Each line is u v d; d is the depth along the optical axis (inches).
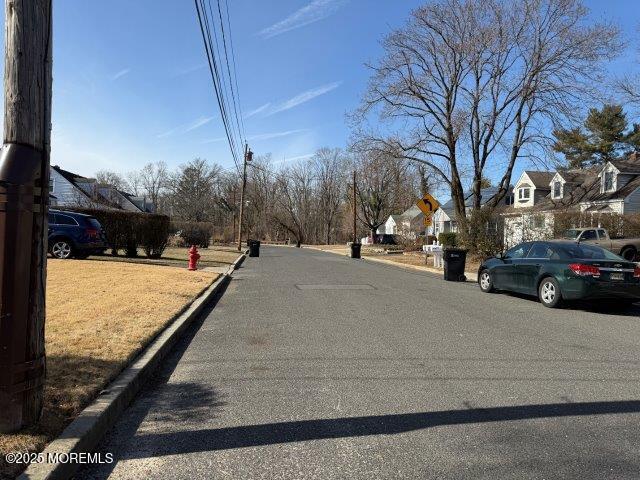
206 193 3713.1
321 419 184.4
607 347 301.3
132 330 287.4
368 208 2856.8
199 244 1557.6
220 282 587.2
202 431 174.2
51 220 712.4
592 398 207.9
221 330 340.5
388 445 162.6
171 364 257.6
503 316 405.7
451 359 267.7
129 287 458.6
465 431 173.8
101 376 205.2
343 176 3609.7
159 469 146.9
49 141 161.5
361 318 385.4
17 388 151.6
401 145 1208.2
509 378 234.7
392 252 1697.8
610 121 1877.5
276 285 603.2
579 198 1535.4
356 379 232.1
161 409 195.5
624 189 1396.4
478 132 1152.8
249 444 163.5
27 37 153.1
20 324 151.9
